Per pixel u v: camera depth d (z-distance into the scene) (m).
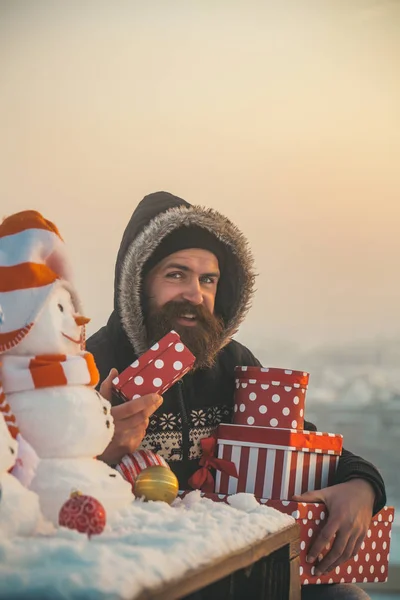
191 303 1.67
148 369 1.38
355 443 2.93
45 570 0.64
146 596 0.64
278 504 1.41
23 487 0.82
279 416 1.51
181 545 0.78
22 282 0.97
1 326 0.96
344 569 1.50
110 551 0.71
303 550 1.39
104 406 1.01
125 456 1.33
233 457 1.48
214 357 1.71
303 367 2.93
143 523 0.90
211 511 1.02
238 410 1.56
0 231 1.04
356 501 1.44
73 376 0.96
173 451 1.62
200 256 1.70
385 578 1.63
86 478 0.93
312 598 1.51
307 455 1.49
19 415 0.93
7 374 0.94
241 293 1.77
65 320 1.01
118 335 1.74
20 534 0.78
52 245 1.04
